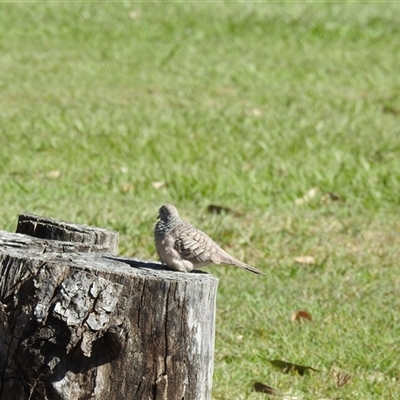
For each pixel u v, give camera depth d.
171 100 19.89
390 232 13.41
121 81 21.25
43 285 6.48
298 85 21.75
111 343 6.50
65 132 17.12
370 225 13.61
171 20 26.98
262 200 14.20
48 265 6.54
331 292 11.36
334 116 19.14
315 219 13.72
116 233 8.37
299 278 11.73
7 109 18.42
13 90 19.91
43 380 6.46
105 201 13.81
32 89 20.08
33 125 17.38
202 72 22.39
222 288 11.22
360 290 11.47
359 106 19.86
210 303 6.75
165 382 6.61
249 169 15.59
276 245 12.70
